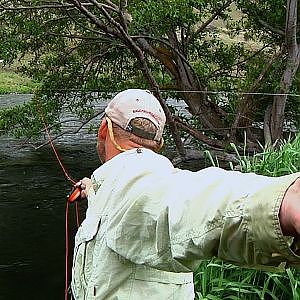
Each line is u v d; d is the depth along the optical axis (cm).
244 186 129
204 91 1217
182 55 1197
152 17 1048
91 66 1319
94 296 181
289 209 113
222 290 405
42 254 773
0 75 2417
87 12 1010
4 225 890
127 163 170
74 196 210
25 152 1425
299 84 1176
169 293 180
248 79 1228
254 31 1294
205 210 134
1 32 1223
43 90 1310
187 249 138
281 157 505
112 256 178
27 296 647
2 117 1249
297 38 1188
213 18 1239
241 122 1227
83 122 1373
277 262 122
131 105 189
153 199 153
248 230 122
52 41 1287
